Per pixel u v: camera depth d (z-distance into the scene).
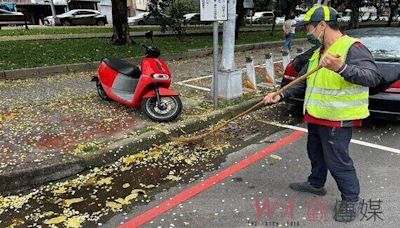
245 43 15.43
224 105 6.32
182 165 4.36
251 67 7.32
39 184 3.90
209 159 4.54
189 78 8.68
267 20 38.22
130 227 3.16
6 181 3.71
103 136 4.88
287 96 3.33
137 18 28.39
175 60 11.27
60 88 7.41
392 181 3.94
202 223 3.21
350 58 2.82
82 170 4.18
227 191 3.75
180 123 5.38
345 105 2.94
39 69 8.62
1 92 7.01
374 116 5.27
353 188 3.16
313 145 3.44
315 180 3.60
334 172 3.15
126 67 5.91
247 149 4.85
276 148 4.88
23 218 3.28
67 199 3.60
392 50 5.67
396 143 5.00
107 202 3.54
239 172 4.18
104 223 3.21
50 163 3.99
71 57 10.28
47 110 5.95
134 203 3.54
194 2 20.83
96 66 9.55
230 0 6.20
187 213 3.37
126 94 5.75
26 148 4.45
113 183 3.93
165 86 5.51
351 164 3.13
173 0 15.39
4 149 4.40
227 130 5.54
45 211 3.39
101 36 15.65
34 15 36.16
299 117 6.18
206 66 10.31
